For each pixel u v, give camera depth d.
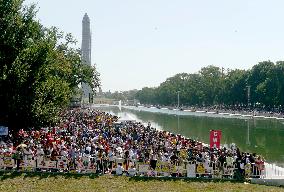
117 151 41.34
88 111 141.25
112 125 78.00
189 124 133.38
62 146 41.19
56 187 32.28
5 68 38.06
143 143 50.41
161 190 32.59
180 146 49.50
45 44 40.66
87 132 59.50
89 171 37.81
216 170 38.03
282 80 177.25
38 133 53.88
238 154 40.56
